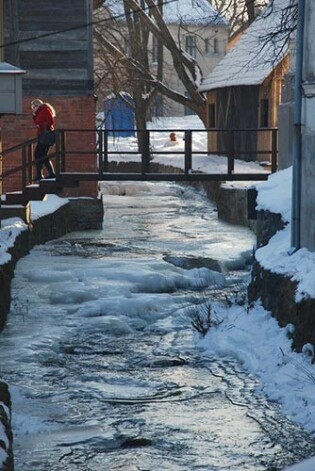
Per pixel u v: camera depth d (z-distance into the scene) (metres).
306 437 10.47
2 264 16.81
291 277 14.35
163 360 13.83
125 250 23.25
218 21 59.66
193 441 10.38
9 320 16.00
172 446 10.22
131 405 11.72
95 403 11.80
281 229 17.44
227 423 10.97
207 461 9.77
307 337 12.80
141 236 26.78
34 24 28.55
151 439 10.45
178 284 19.05
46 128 24.50
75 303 17.25
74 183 24.48
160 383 12.69
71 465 9.66
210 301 17.36
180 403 11.77
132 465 9.64
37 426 10.79
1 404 9.02
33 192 23.84
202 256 22.06
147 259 21.17
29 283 18.52
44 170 28.22
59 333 15.16
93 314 16.55
